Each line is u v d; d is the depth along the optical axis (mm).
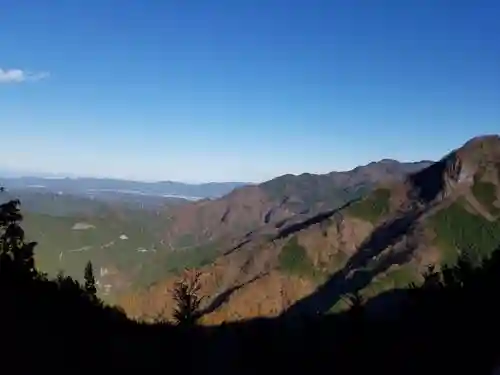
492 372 19641
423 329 28219
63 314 28281
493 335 23078
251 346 35438
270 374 30391
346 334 34250
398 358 27438
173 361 29109
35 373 19453
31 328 23219
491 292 26531
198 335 43031
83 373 21578
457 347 24125
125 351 26938
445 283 36000
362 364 29359
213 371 29750
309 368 31031
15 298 26391
